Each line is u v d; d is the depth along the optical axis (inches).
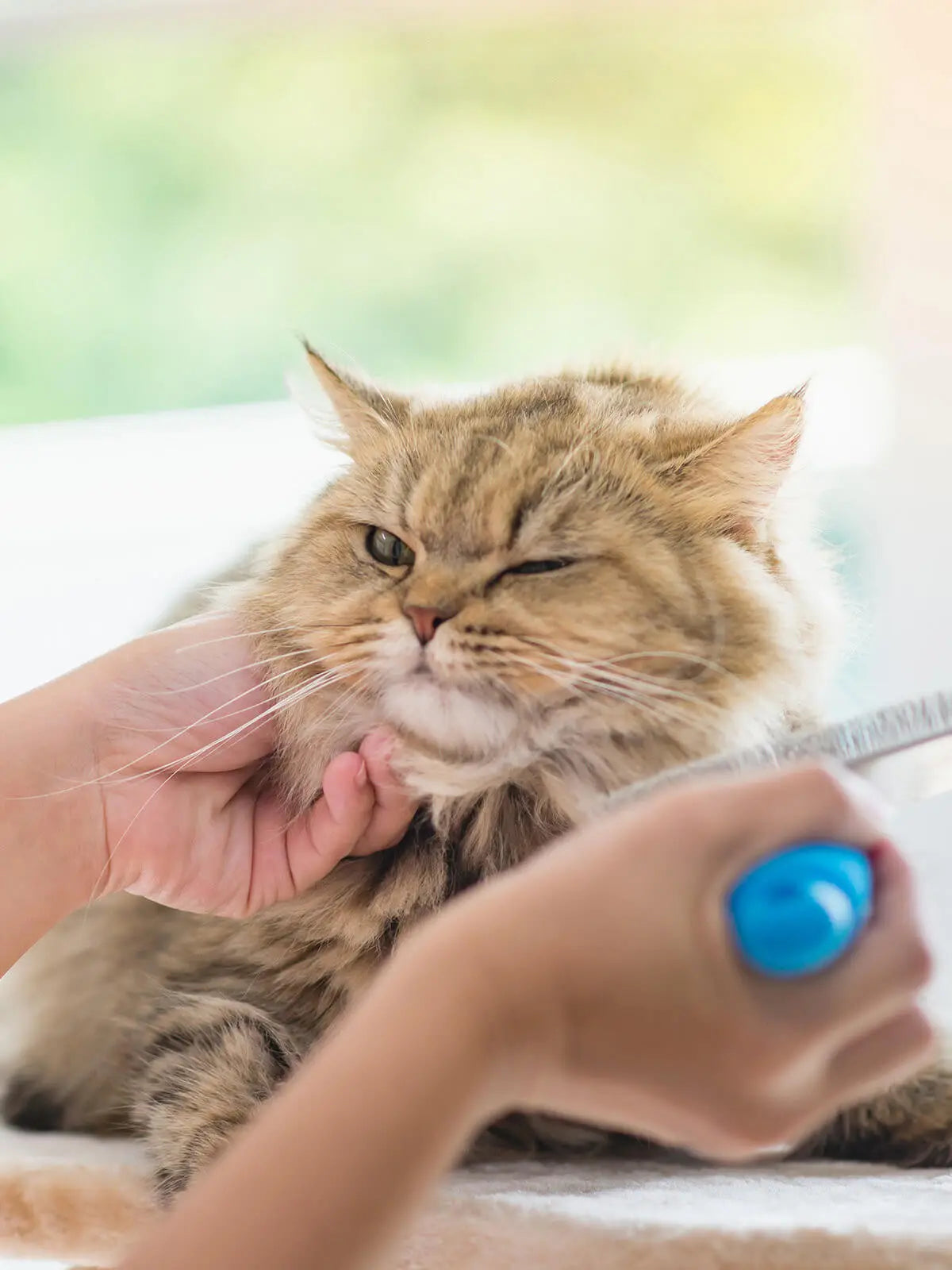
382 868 57.9
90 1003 67.9
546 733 54.6
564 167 153.3
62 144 153.3
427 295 154.6
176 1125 51.3
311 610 58.7
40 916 51.9
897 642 115.3
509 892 24.9
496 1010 23.7
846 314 150.3
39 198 153.1
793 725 57.9
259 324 154.5
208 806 55.8
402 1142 22.7
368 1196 22.5
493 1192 45.1
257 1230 22.1
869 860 25.9
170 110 154.9
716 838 24.6
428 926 25.9
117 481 131.3
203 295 154.5
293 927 58.0
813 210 150.2
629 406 67.3
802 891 24.2
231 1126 50.0
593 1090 25.0
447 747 55.5
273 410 136.6
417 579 56.7
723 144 151.0
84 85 153.0
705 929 24.1
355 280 154.7
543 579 55.7
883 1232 36.4
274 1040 54.9
